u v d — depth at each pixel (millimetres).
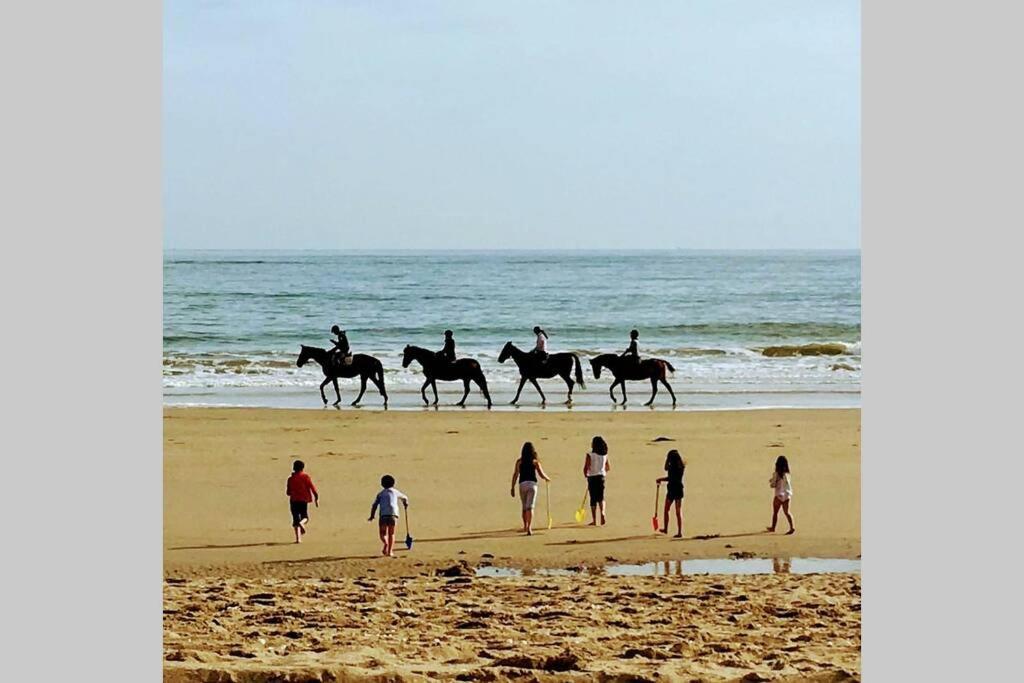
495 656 13648
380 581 18516
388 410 37656
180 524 22125
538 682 12531
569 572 19188
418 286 101000
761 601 16922
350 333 68750
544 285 103375
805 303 85938
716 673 12844
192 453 28844
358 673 12500
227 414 35406
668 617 15883
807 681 12633
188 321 73500
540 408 39000
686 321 75938
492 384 46594
